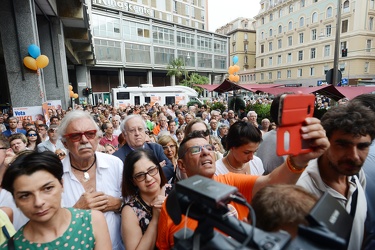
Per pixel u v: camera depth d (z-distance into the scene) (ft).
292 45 130.00
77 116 5.70
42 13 36.81
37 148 13.16
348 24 103.30
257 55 156.66
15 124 17.90
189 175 5.18
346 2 103.40
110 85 117.80
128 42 103.14
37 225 3.76
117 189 6.27
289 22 130.93
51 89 41.42
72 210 4.27
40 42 39.70
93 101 112.06
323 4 111.65
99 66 97.91
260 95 107.55
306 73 123.34
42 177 3.58
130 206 5.12
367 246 3.71
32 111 23.57
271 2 143.13
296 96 2.52
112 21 97.60
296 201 2.43
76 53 71.56
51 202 3.66
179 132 15.89
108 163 6.32
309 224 1.97
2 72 74.69
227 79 43.01
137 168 5.04
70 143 5.59
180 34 122.42
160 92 60.49
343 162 3.66
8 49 24.88
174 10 134.72
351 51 102.73
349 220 2.20
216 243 1.92
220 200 1.82
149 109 45.01
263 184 4.10
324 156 4.03
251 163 7.62
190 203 2.20
